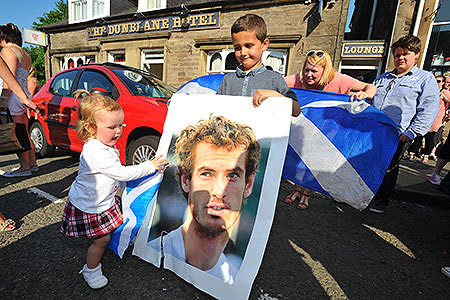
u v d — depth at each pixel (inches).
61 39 447.8
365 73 288.5
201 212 54.8
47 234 77.3
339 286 61.7
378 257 75.4
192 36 320.2
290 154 71.3
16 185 117.3
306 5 259.6
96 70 135.9
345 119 65.7
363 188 60.5
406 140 93.7
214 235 52.5
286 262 70.3
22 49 110.4
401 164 186.9
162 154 63.1
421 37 234.1
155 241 59.5
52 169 144.6
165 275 61.2
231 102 57.2
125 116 115.2
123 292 55.4
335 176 64.1
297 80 100.2
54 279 58.4
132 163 117.3
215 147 55.8
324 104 71.4
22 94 95.1
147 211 61.6
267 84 60.0
